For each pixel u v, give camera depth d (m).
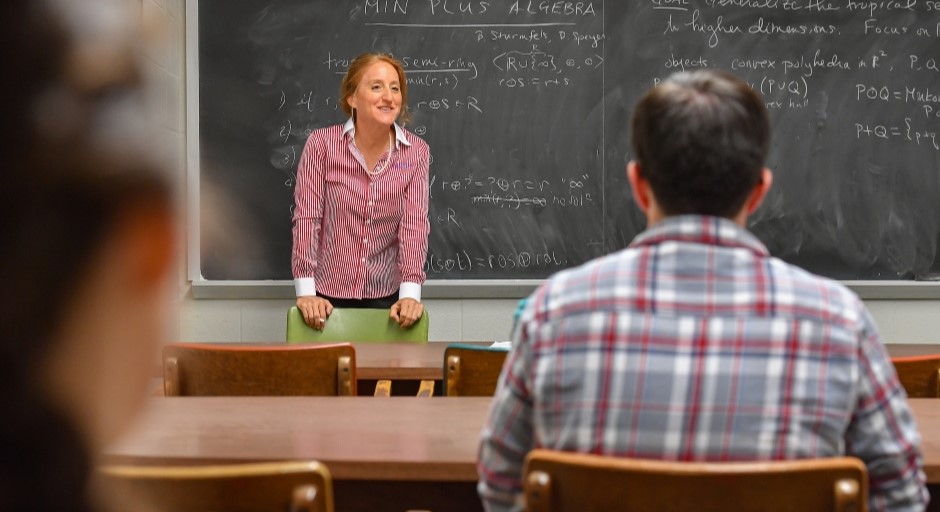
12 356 0.16
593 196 4.08
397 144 3.65
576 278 1.18
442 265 4.09
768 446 1.12
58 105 0.16
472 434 1.67
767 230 4.10
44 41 0.16
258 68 4.02
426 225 3.67
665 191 1.19
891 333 4.15
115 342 0.17
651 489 1.10
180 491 1.15
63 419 0.16
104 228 0.17
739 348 1.12
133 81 0.17
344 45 4.04
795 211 4.09
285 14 4.02
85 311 0.17
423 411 1.85
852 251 4.09
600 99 4.07
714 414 1.12
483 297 4.13
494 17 4.05
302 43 4.03
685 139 1.17
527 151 4.07
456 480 1.53
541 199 4.08
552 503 1.14
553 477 1.13
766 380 1.12
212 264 4.02
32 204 0.16
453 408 1.88
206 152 4.01
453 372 2.28
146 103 0.17
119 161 0.17
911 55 4.06
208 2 4.00
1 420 0.16
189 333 4.05
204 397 1.98
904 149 4.08
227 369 2.23
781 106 4.07
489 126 4.07
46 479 0.16
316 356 2.23
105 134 0.17
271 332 4.09
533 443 1.23
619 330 1.13
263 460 1.50
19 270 0.16
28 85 0.16
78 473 0.17
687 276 1.14
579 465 1.12
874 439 1.16
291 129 4.03
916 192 4.08
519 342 1.20
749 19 4.05
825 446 1.14
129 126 0.17
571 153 4.07
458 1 4.04
